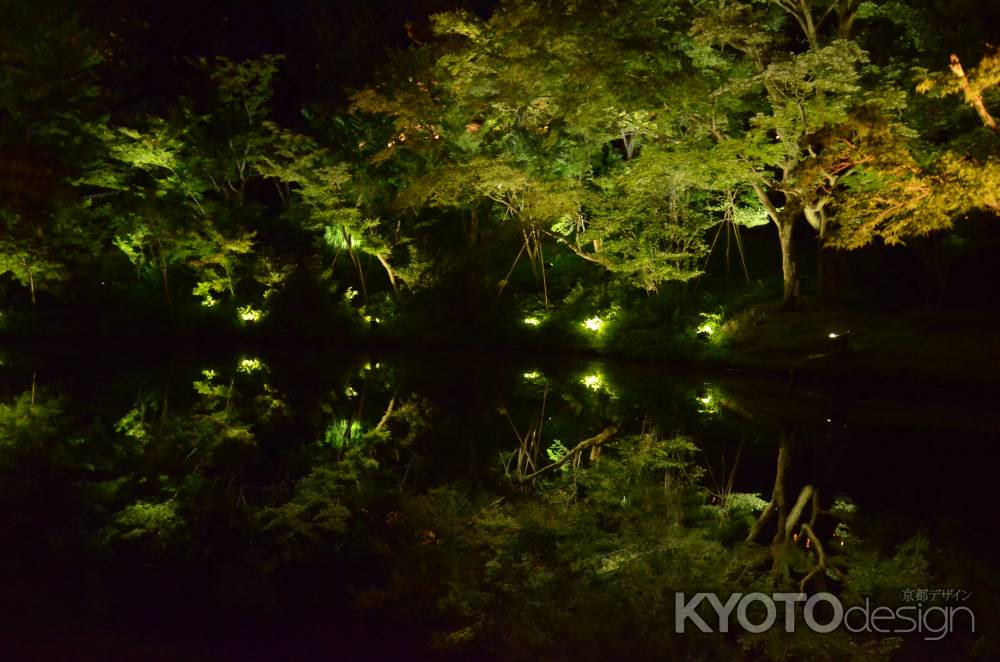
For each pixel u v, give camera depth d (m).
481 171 22.64
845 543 8.38
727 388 18.53
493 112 25.20
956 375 16.91
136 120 28.88
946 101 17.80
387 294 28.05
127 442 12.45
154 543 7.88
